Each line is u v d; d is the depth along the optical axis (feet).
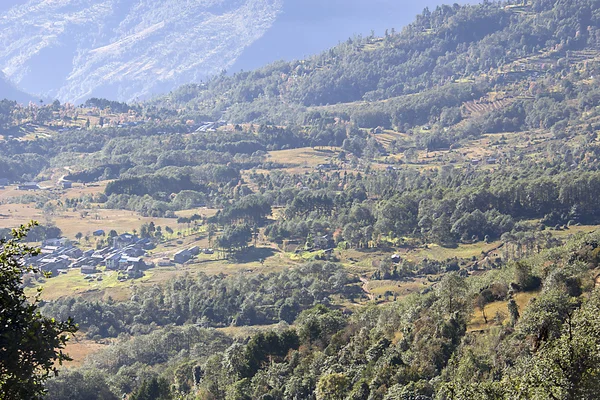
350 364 322.96
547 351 173.78
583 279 290.56
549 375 163.94
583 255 331.98
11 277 105.60
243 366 378.12
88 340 555.69
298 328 427.33
